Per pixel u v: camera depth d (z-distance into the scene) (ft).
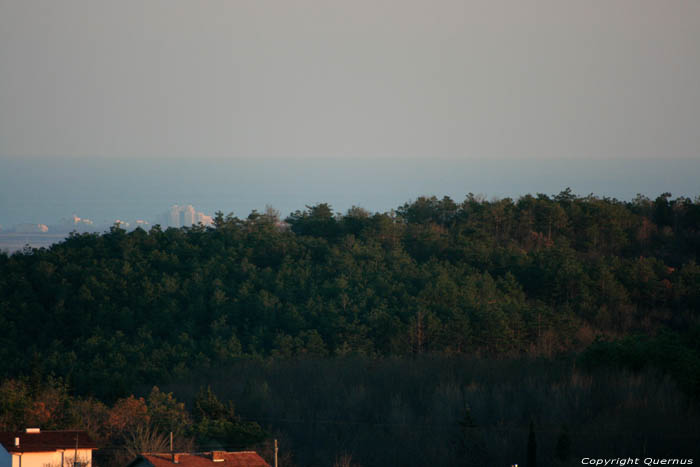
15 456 343.46
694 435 422.41
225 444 435.53
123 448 411.75
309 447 467.52
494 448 436.35
